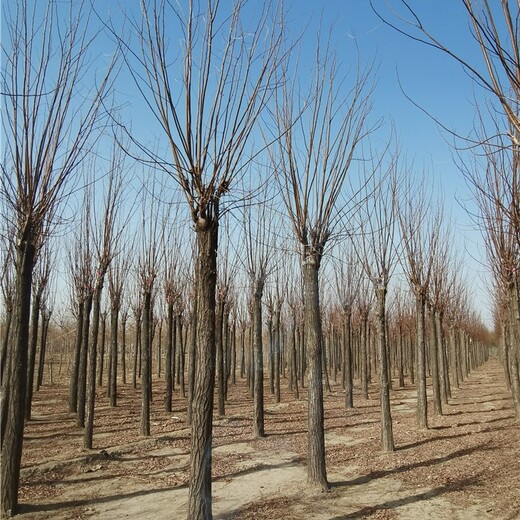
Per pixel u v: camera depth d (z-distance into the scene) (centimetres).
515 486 754
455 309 2567
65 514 697
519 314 1273
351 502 713
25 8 659
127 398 2011
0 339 1517
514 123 349
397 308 2697
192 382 1359
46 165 691
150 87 545
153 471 927
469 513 658
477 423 1348
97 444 1146
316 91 809
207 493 527
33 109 677
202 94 549
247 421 1450
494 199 571
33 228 698
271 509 693
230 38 562
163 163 551
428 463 917
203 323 548
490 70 355
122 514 695
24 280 693
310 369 788
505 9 347
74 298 1727
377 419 1491
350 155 810
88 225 1252
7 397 695
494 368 4462
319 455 779
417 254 1294
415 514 659
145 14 539
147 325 1262
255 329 1252
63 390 2261
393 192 1099
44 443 1171
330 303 2778
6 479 685
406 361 3588
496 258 1127
